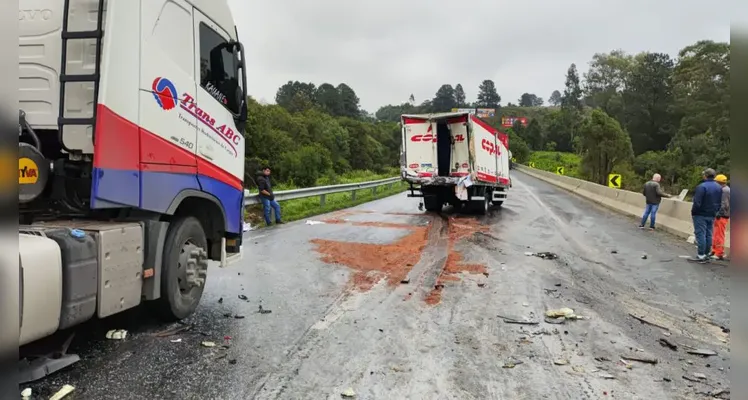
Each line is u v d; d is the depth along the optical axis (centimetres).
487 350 493
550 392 403
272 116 5553
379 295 688
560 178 3966
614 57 10975
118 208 450
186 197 521
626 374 445
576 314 626
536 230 1434
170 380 395
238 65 621
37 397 351
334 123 7106
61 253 369
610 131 6309
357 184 2305
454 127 1773
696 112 7050
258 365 434
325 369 432
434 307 638
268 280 756
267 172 1435
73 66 430
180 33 505
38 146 434
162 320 530
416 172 1805
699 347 520
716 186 999
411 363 454
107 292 411
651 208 1526
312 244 1099
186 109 514
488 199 1988
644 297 724
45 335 357
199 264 552
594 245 1191
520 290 741
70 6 431
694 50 7688
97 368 409
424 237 1242
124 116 430
